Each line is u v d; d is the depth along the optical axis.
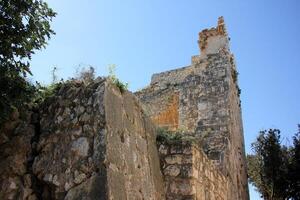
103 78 5.91
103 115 5.48
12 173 5.75
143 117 7.26
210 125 12.72
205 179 8.45
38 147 5.86
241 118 17.12
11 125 6.16
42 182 5.57
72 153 5.48
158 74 15.80
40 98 6.42
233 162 13.05
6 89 6.00
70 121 5.75
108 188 4.97
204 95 13.53
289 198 18.31
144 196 6.27
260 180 20.20
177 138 8.04
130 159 6.00
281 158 19.02
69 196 5.19
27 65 6.19
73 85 6.14
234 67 15.80
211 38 15.66
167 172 7.63
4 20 5.96
